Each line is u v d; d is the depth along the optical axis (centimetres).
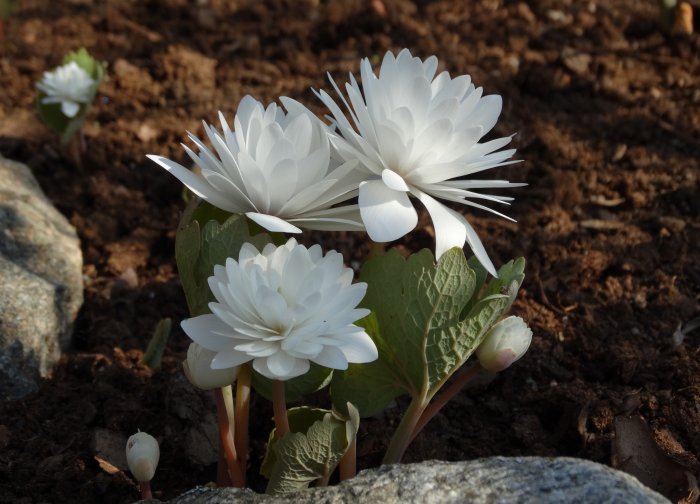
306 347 66
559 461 68
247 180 69
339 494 68
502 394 81
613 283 88
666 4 111
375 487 68
